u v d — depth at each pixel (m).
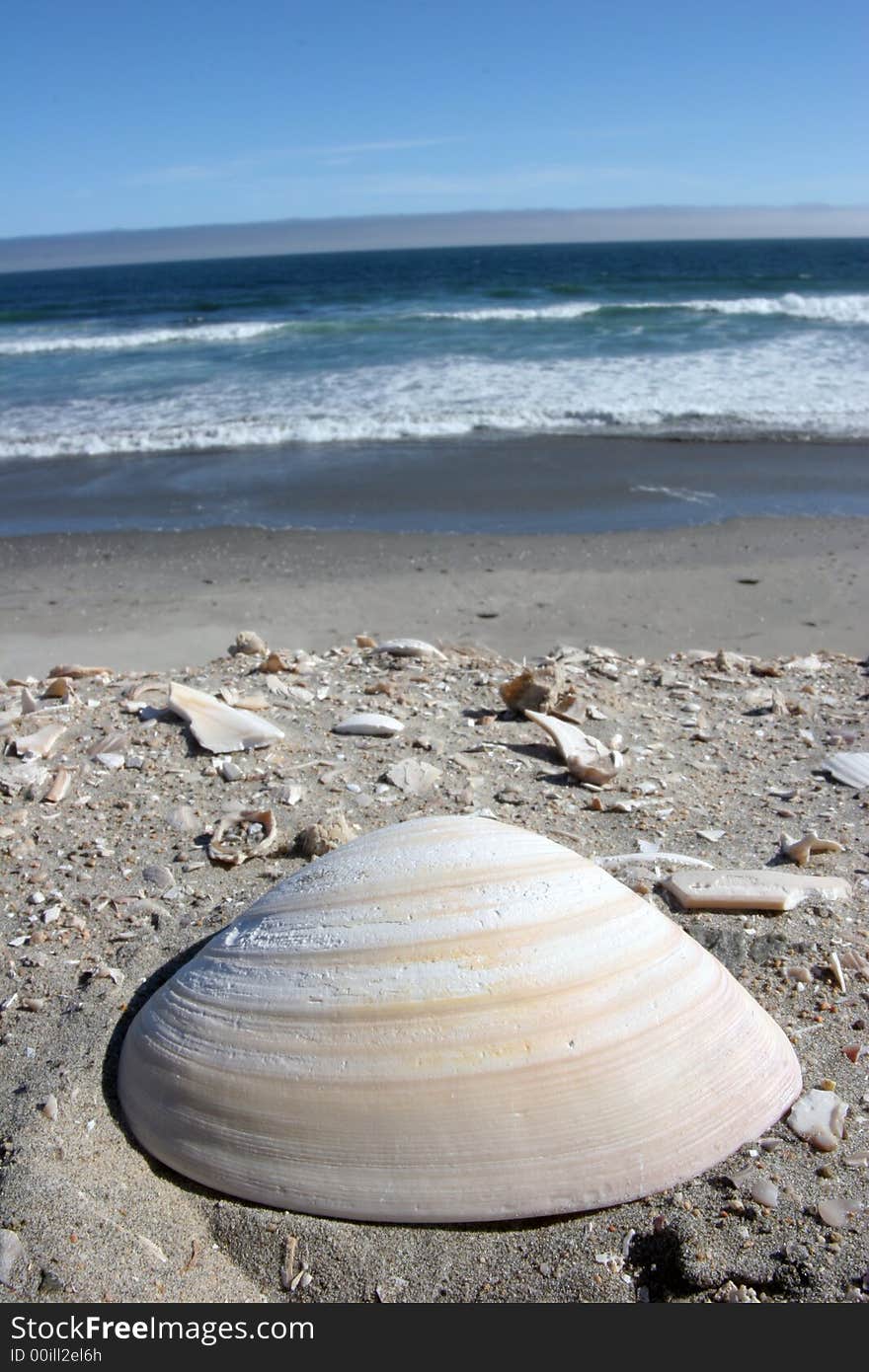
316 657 0.60
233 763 0.44
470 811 0.41
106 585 0.88
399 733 0.47
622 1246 0.24
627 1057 0.25
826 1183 0.24
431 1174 0.24
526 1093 0.24
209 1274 0.23
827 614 0.76
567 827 0.40
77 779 0.44
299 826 0.39
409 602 0.81
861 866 0.37
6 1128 0.26
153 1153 0.26
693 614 0.77
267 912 0.29
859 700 0.54
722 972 0.29
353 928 0.27
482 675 0.56
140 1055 0.27
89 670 0.57
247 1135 0.25
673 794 0.43
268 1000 0.26
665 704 0.53
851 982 0.31
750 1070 0.26
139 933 0.34
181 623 0.77
